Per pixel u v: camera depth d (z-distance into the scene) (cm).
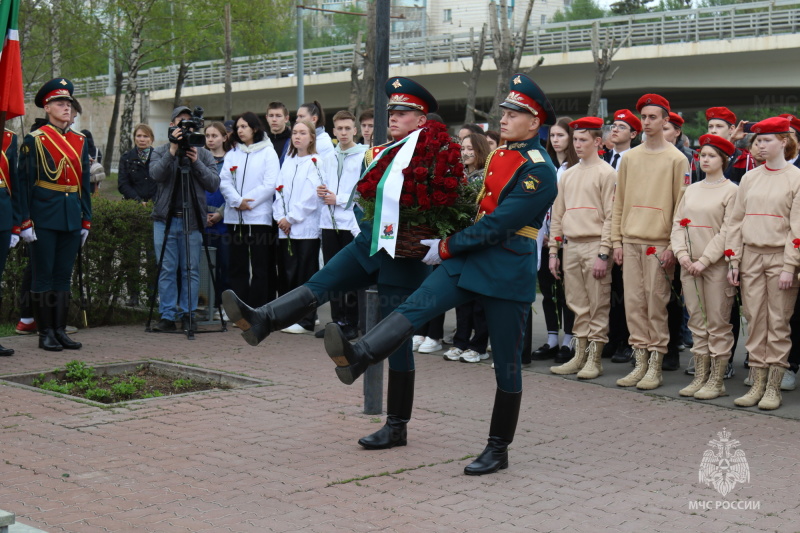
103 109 4697
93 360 828
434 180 516
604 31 3300
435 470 534
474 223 532
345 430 616
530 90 518
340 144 968
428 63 3650
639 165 778
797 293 749
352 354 473
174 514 449
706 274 741
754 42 2972
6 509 450
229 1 3341
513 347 531
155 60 3616
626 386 780
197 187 971
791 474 545
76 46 3334
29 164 848
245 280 1032
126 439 578
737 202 723
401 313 499
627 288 784
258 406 674
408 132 550
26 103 3662
